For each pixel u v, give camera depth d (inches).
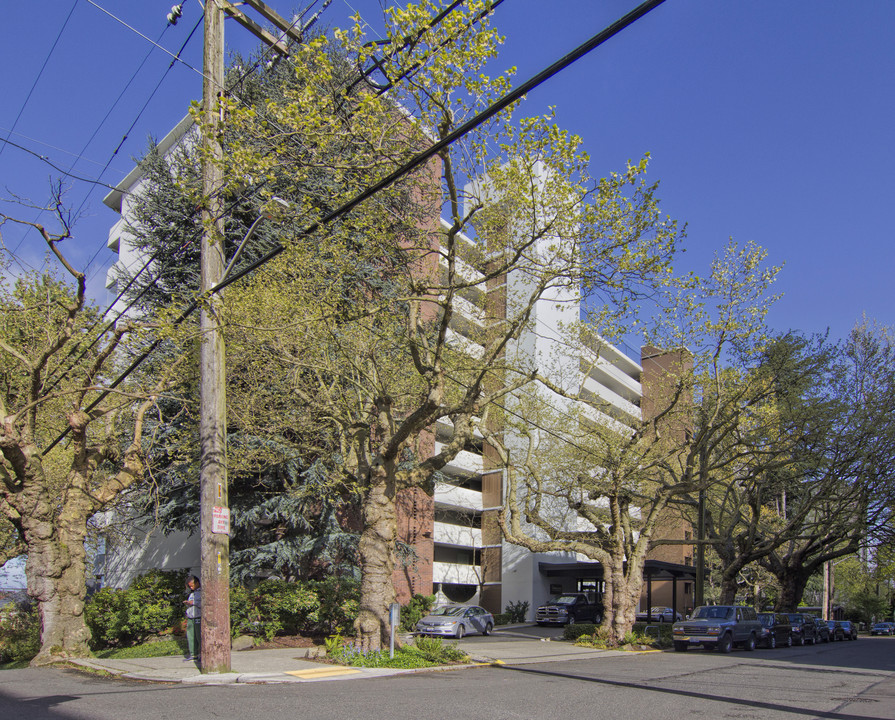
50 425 847.7
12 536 927.0
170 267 891.4
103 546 1370.6
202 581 538.9
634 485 1141.7
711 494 1441.9
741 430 1144.8
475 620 1096.8
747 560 1291.8
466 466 1637.6
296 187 602.9
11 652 719.1
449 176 512.4
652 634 1167.6
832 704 462.6
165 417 856.3
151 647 678.5
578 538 1043.9
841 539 1414.9
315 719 346.3
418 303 664.4
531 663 714.8
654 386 1251.2
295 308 650.8
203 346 550.6
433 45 436.1
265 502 932.0
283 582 858.8
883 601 2689.5
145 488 959.6
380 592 648.4
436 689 481.1
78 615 645.9
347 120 488.4
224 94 546.0
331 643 636.7
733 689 530.0
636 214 544.7
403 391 788.6
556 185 538.6
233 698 414.6
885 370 1174.3
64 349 746.8
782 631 1173.1
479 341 826.8
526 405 1073.5
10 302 710.5
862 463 1181.7
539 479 1046.4
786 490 1403.8
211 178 558.9
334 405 721.0
